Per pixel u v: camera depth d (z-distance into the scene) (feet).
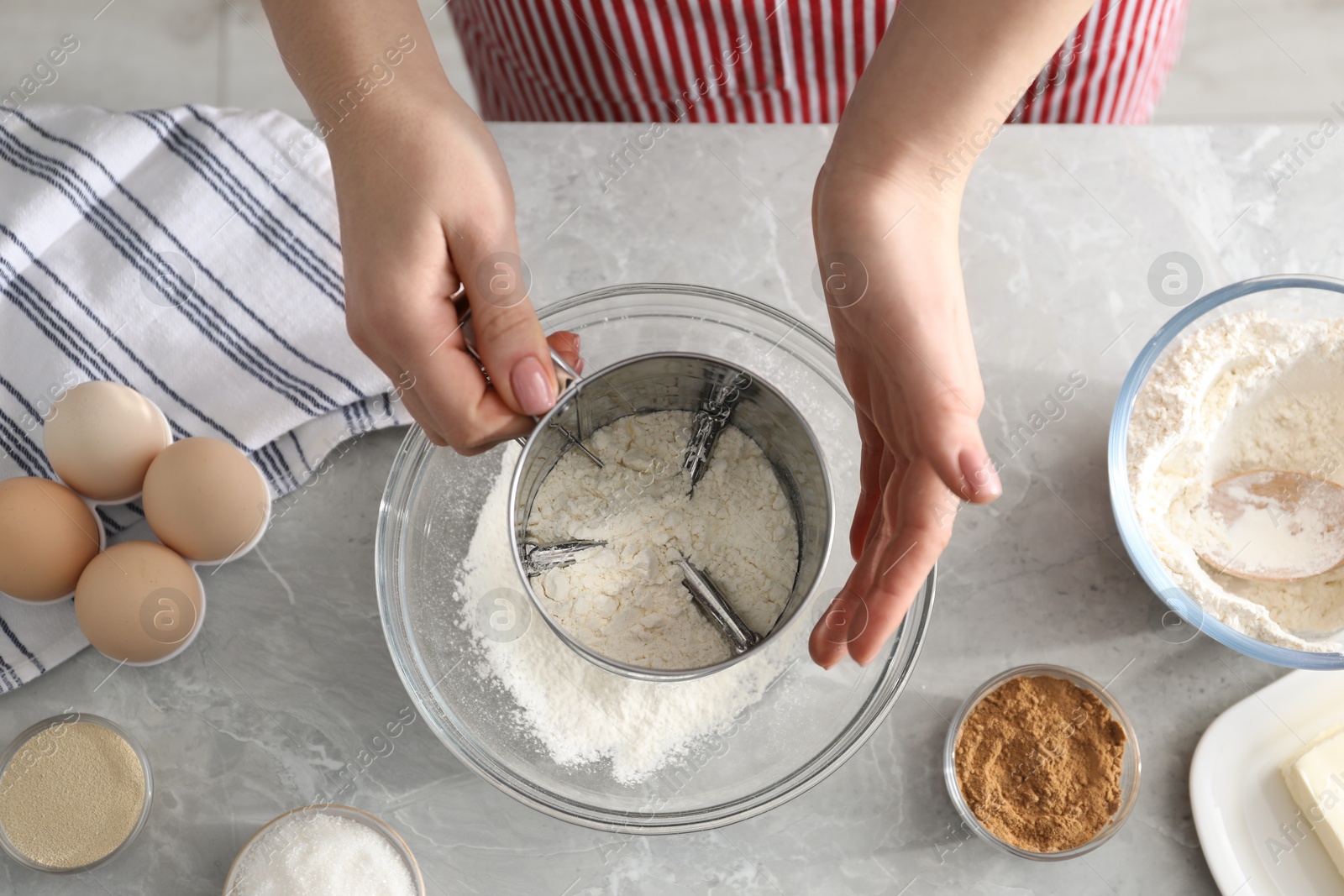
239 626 2.93
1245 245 3.20
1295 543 2.82
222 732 2.86
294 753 2.86
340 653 2.92
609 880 2.81
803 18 3.36
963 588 2.97
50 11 6.22
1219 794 2.79
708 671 2.24
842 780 2.86
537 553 2.55
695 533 2.63
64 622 2.87
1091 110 3.80
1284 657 2.55
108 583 2.63
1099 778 2.73
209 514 2.68
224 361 3.01
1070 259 3.20
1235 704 2.84
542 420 2.32
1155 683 2.90
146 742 2.85
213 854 2.80
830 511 2.32
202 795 2.83
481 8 3.62
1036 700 2.79
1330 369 2.76
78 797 2.74
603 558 2.59
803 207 3.25
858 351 2.43
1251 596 2.81
